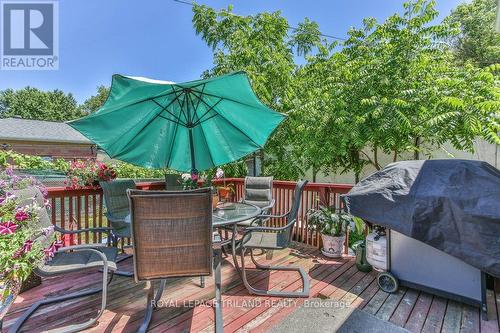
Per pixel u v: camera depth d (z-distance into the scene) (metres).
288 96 7.30
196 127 3.91
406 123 4.76
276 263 3.43
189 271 1.93
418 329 2.13
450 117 4.55
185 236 1.89
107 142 3.46
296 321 2.23
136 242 1.84
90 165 3.65
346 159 6.68
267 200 4.43
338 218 3.63
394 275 2.68
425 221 2.39
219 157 4.27
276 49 8.12
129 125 3.42
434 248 2.49
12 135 14.99
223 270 3.20
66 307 2.40
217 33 8.37
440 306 2.45
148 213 1.82
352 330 2.12
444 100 4.45
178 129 3.86
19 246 1.76
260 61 7.47
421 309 2.40
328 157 5.91
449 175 2.47
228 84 2.94
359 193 2.81
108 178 3.66
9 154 4.49
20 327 2.10
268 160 8.09
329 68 6.71
